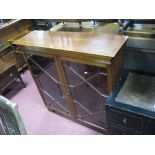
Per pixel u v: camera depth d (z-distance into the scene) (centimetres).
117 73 155
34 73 208
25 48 177
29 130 224
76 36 166
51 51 157
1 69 276
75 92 185
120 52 144
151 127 134
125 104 139
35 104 264
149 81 157
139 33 152
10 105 110
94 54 131
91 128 213
